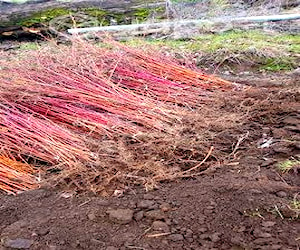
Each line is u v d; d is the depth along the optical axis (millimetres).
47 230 2727
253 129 3812
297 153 3416
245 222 2691
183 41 6566
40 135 3605
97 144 3561
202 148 3523
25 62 4613
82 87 4141
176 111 4059
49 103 3971
